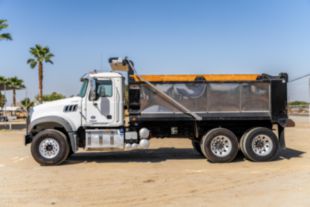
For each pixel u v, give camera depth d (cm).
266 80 998
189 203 566
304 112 4900
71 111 972
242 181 729
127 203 572
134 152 1220
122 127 988
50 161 943
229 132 981
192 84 992
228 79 997
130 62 993
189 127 1033
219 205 552
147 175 801
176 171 851
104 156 1126
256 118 995
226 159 973
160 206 552
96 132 975
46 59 4059
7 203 577
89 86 975
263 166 912
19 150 1287
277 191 638
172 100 985
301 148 1277
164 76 988
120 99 984
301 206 540
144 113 984
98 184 711
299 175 785
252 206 543
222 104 995
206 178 762
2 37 2348
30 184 715
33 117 967
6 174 823
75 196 618
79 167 916
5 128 2625
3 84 3173
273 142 987
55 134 949
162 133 1027
